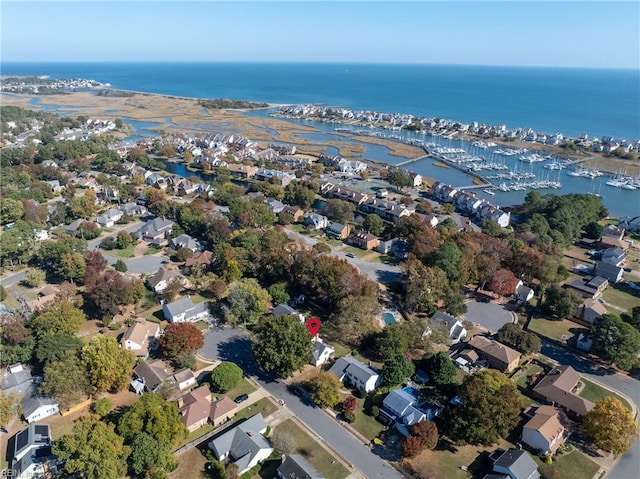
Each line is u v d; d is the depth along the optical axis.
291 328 88.81
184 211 158.75
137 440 67.12
